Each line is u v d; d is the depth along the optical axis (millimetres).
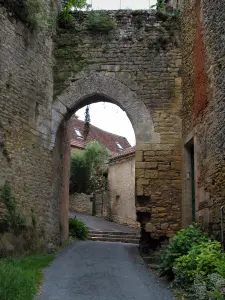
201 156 9000
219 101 7797
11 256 8484
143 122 11078
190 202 10352
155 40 11453
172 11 11812
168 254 7656
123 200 25781
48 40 11047
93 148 26328
